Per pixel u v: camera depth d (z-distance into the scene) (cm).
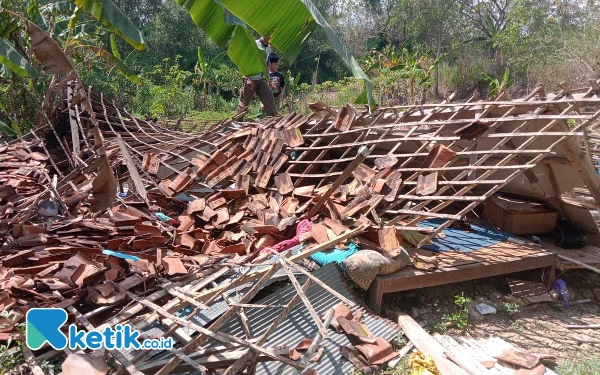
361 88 1853
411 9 2386
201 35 2591
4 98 939
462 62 2339
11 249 423
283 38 328
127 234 470
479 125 496
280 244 476
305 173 603
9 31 704
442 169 499
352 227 497
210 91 2097
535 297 498
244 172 623
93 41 1270
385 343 386
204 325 354
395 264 447
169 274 404
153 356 321
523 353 393
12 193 554
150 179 617
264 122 736
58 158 776
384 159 556
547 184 564
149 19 2688
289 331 378
